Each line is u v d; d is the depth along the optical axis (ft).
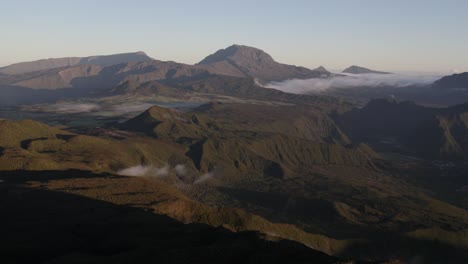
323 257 465.88
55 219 602.85
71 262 439.63
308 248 497.46
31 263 476.95
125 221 585.22
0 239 526.57
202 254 448.24
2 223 583.99
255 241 499.51
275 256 456.04
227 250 461.37
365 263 468.34
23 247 503.61
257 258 446.19
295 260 451.12
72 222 592.19
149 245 487.20
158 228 562.25
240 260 447.01
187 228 560.61
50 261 445.78
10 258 480.23
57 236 541.75
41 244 517.14
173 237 528.63
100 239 533.55
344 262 456.04
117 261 439.22
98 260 447.42
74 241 529.86
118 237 526.16
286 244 501.15
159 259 435.53
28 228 565.12
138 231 546.67
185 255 444.14
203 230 551.18
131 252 462.19
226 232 544.62
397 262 492.54
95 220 601.62
